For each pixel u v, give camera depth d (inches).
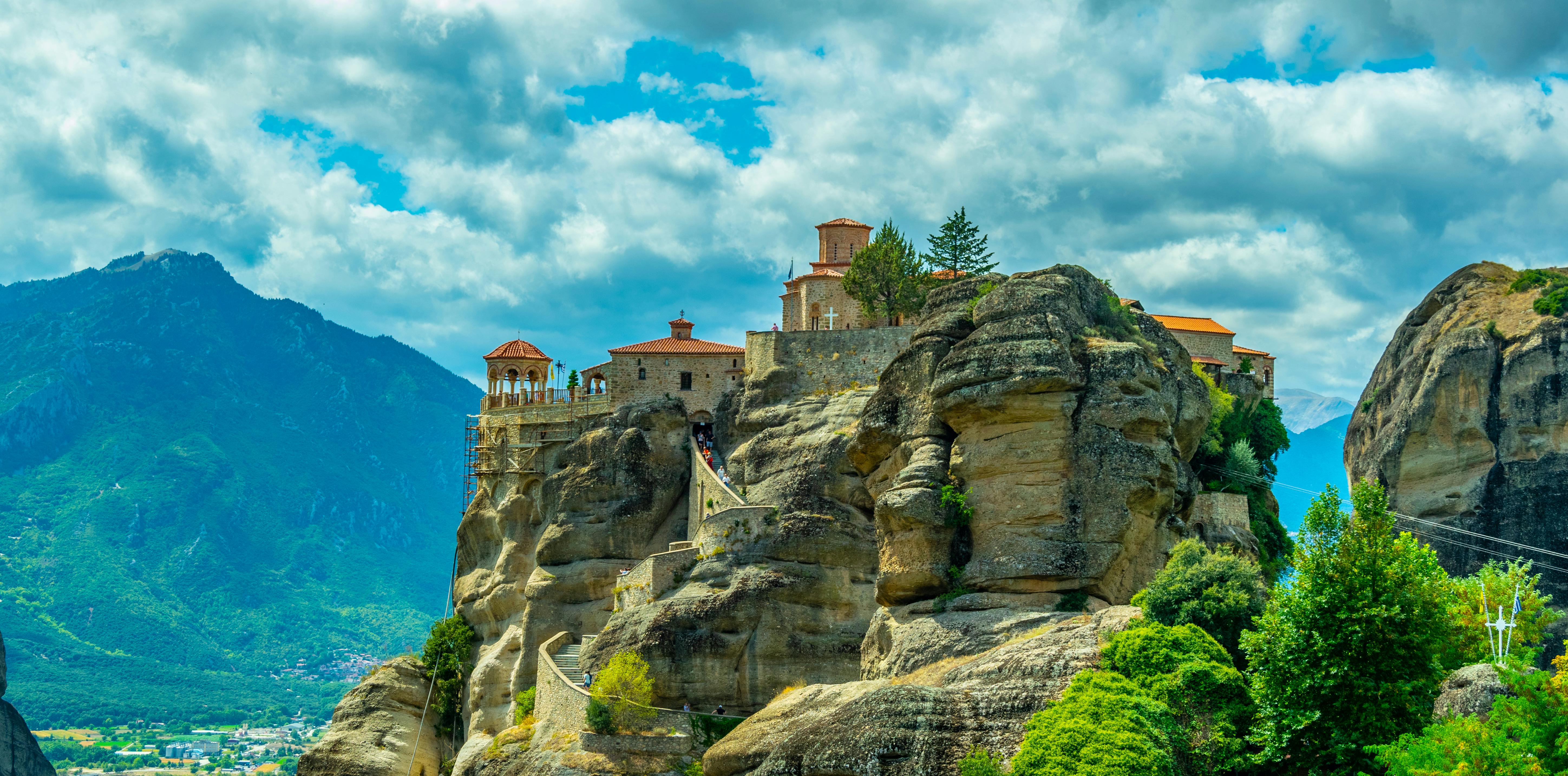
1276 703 2556.6
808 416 4505.4
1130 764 2431.1
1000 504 3432.6
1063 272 3754.9
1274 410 4475.9
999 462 3442.4
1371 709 2444.6
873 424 3784.5
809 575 4062.5
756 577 4047.7
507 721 4613.7
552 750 3892.7
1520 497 4542.3
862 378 4621.1
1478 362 4714.6
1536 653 2942.9
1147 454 3373.5
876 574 4106.8
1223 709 2610.7
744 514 4170.8
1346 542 2605.8
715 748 3196.4
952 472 3526.1
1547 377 4566.9
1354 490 2741.1
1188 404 3754.9
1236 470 4111.7
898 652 3366.1
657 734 3735.2
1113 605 3319.4
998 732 2716.5
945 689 2883.9
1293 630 2581.2
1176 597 2928.2
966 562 3474.4
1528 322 4714.6
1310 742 2502.5
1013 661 2910.9
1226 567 2967.5
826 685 3299.7
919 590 3506.4
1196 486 3654.0
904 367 3772.1
